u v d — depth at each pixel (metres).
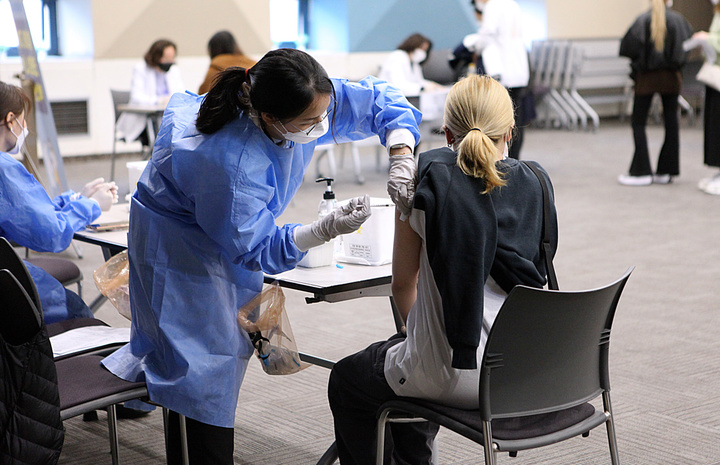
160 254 2.07
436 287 1.82
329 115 2.23
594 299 1.79
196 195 1.94
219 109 1.93
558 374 1.83
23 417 1.82
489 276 1.85
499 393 1.76
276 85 1.83
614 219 6.41
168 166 2.01
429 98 7.46
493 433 1.78
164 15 10.08
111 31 9.79
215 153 1.91
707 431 2.86
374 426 2.09
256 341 2.13
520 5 12.91
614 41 12.77
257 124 1.96
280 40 11.53
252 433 2.93
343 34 11.42
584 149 10.38
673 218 6.42
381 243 2.36
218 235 1.95
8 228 2.51
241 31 10.62
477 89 1.89
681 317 4.12
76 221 2.71
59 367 2.21
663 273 4.91
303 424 3.01
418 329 1.86
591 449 2.76
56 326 2.64
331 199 2.52
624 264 5.12
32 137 5.52
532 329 1.75
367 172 8.93
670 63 7.54
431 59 10.13
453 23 12.12
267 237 1.95
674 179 8.18
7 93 2.69
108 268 2.51
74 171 8.88
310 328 4.11
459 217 1.76
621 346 3.72
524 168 1.90
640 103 7.73
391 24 11.67
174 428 2.21
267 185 1.95
